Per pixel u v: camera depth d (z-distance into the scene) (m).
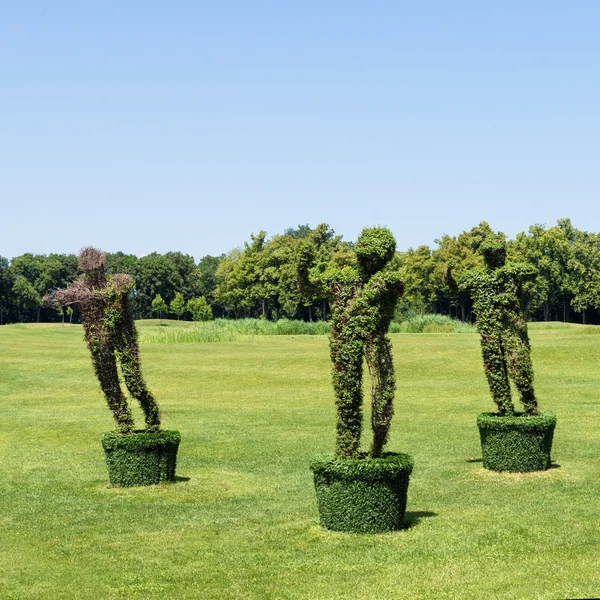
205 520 11.80
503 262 14.91
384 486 10.38
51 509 12.73
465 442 18.61
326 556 9.50
